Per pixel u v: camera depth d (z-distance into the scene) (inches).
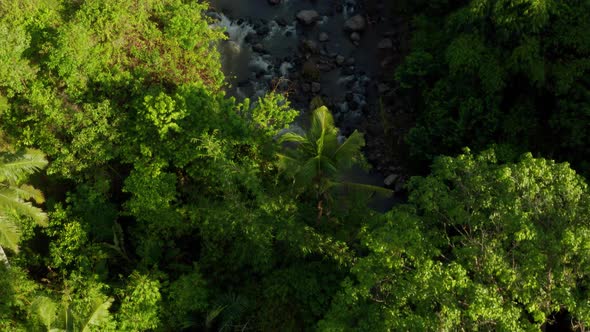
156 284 661.9
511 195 502.9
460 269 474.0
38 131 740.0
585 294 478.3
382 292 517.3
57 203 744.3
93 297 645.3
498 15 777.6
